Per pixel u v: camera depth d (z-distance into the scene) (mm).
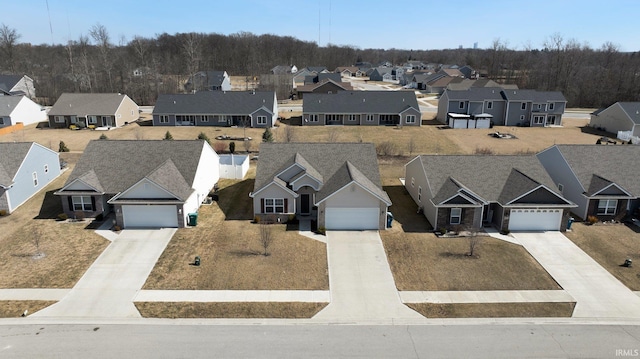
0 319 19953
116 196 29203
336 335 19094
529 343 18641
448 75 116875
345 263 25391
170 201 29172
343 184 29172
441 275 24109
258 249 26953
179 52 153625
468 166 32594
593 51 146750
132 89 94938
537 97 69375
